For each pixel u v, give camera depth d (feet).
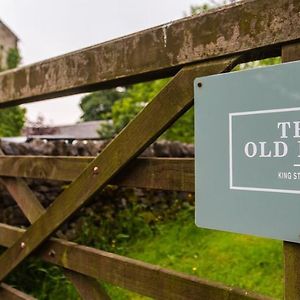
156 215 16.55
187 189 4.96
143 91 33.30
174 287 5.09
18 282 10.26
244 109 4.25
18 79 7.45
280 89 3.98
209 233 14.87
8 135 35.37
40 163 7.18
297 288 3.92
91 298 6.36
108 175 5.65
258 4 4.18
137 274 5.54
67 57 6.37
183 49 4.83
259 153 4.13
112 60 5.68
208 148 4.56
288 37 3.97
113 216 14.66
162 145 17.56
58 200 6.53
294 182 3.88
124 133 5.44
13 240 7.80
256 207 4.15
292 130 3.89
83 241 13.00
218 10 4.50
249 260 12.27
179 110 4.85
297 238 3.85
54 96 7.08
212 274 11.55
